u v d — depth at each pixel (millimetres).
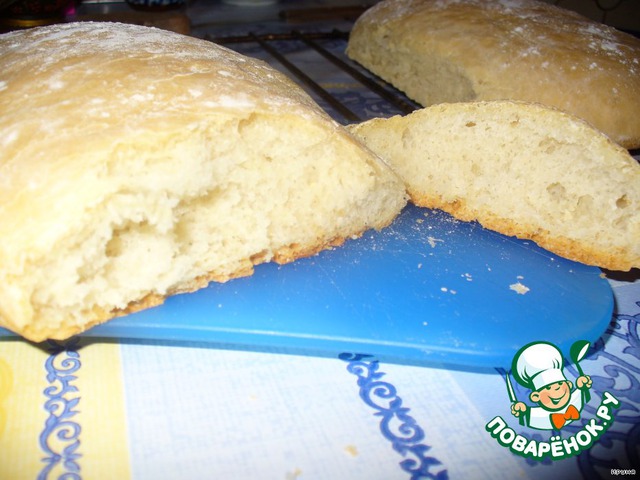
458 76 359
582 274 219
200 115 190
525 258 226
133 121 184
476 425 168
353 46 440
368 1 633
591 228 222
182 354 187
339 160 215
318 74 410
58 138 180
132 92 194
